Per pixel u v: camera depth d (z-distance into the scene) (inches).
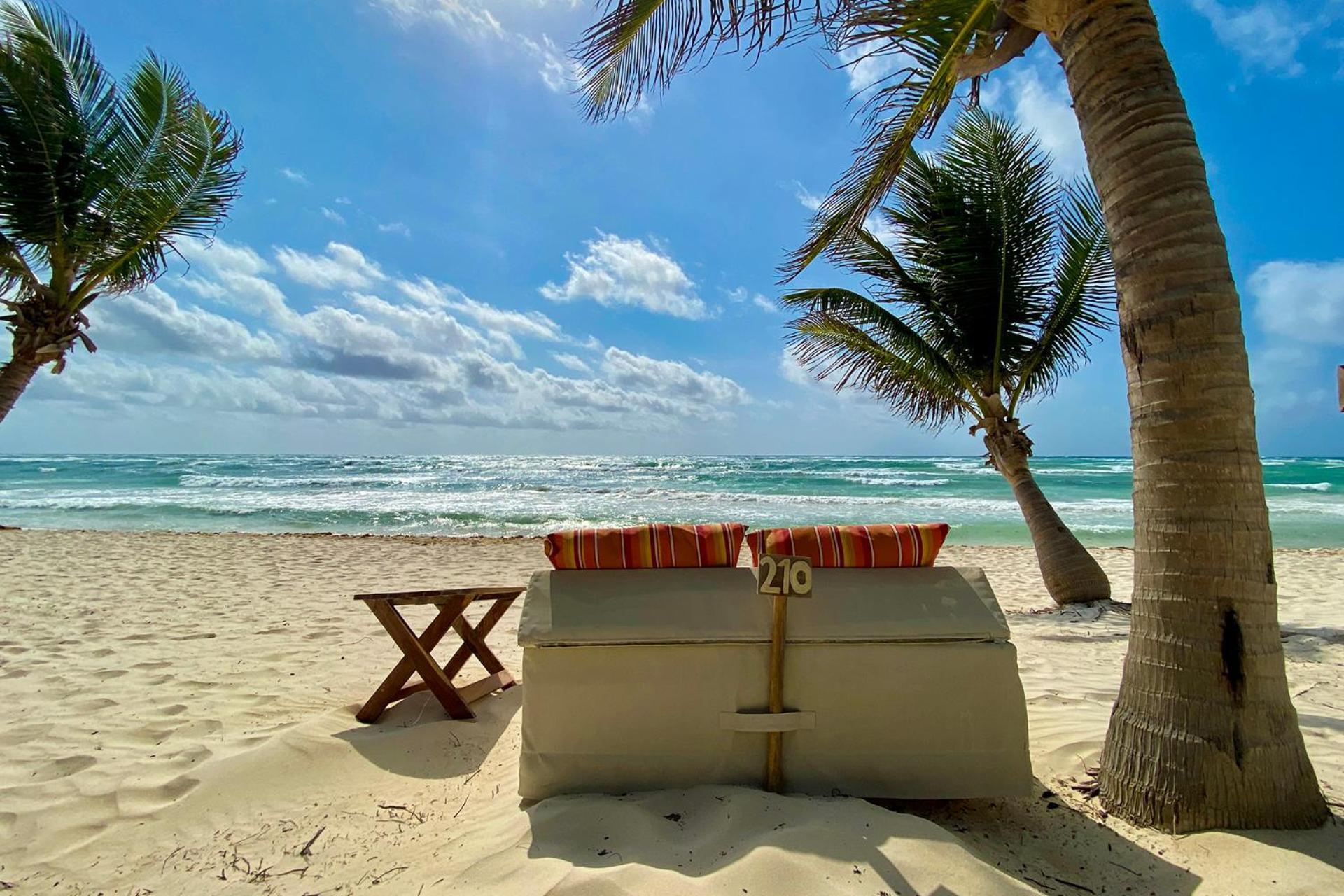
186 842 86.0
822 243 169.3
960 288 290.2
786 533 97.3
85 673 164.4
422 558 409.4
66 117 305.1
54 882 77.8
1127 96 89.8
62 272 326.0
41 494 990.4
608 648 89.9
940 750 87.7
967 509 828.0
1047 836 83.0
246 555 407.5
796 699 88.6
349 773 106.2
